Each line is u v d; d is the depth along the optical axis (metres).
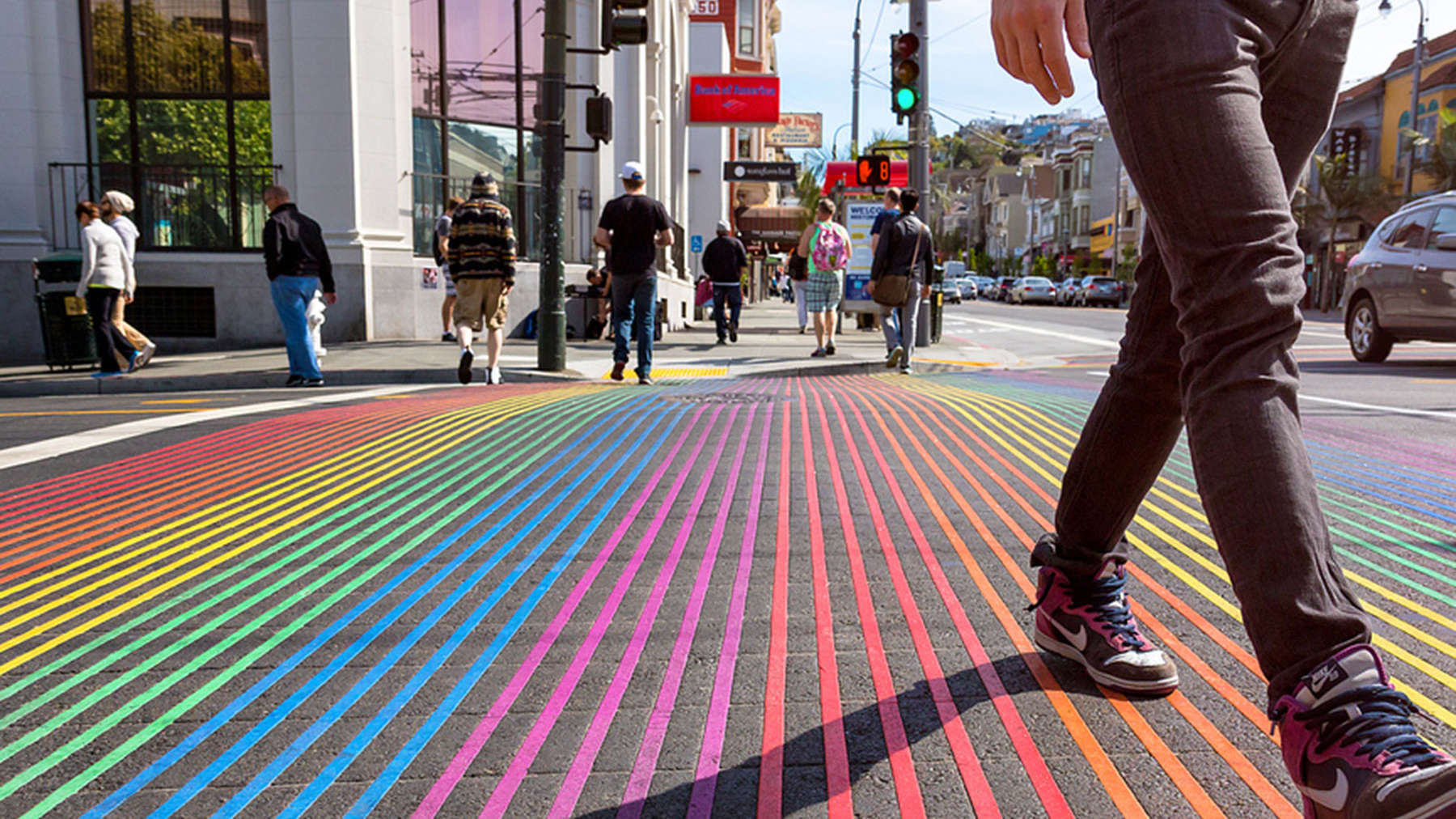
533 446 5.23
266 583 2.96
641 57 20.80
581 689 2.14
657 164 23.36
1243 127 1.33
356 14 14.45
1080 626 2.07
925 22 13.88
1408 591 2.59
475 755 1.85
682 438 5.44
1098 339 20.45
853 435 5.48
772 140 55.50
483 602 2.75
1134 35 1.39
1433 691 1.94
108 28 14.62
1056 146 107.00
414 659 2.34
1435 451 4.66
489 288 9.62
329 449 5.18
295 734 1.95
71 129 14.57
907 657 2.26
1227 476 1.29
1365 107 47.09
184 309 14.71
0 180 14.11
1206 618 2.45
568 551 3.26
